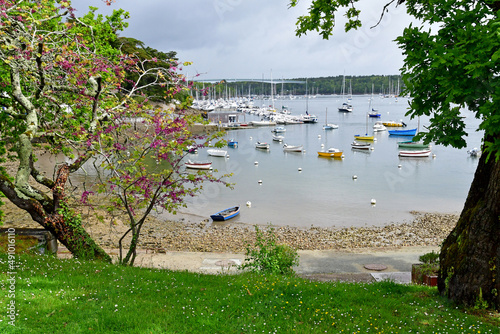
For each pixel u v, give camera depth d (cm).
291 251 1533
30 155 1248
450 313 817
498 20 622
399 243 2583
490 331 723
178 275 1057
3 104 1364
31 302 736
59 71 1279
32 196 1204
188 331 679
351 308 830
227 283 994
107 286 876
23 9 1210
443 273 932
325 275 1602
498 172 830
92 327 663
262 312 781
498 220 836
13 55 1152
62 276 918
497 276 839
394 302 887
